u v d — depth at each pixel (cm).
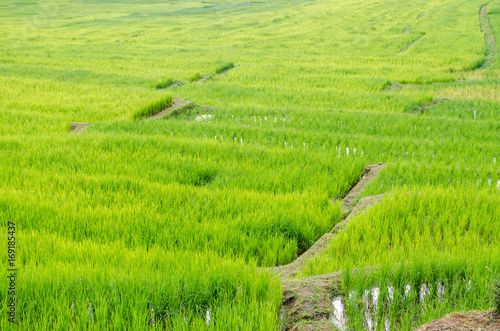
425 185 852
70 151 1062
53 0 6644
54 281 452
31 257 544
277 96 1952
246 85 2222
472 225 618
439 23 4231
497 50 3064
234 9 6606
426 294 443
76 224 675
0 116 1454
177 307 435
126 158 1030
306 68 2677
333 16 5316
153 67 2730
